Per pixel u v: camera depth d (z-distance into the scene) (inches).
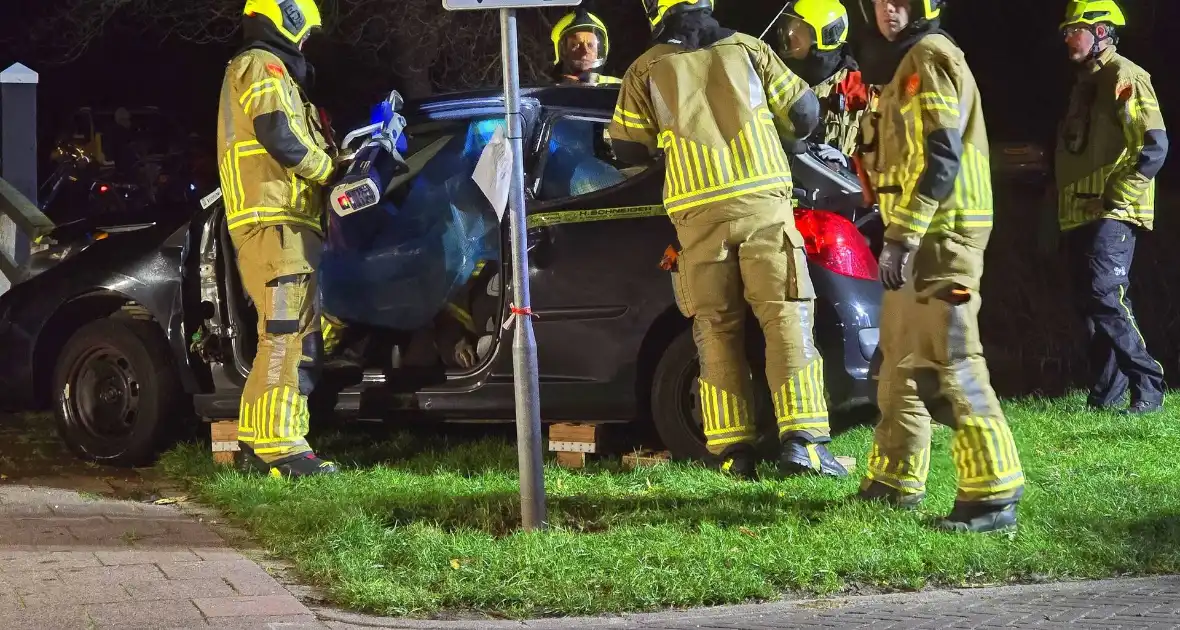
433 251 410.9
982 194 307.9
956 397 309.9
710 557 287.9
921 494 330.6
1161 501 340.8
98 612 257.9
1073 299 487.8
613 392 390.9
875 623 254.5
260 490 361.1
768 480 363.9
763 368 388.8
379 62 877.8
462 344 414.3
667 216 388.2
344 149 382.9
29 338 446.3
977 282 310.5
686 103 366.3
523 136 403.9
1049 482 364.8
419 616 264.1
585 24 492.1
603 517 328.8
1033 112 1047.0
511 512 336.8
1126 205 473.4
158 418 421.1
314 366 388.8
